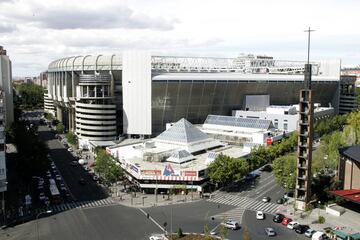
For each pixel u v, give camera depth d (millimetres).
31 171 162000
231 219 122062
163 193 150250
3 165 139250
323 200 138125
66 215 125500
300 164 131625
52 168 188500
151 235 109000
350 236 104688
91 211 129375
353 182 140250
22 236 108312
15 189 154125
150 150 180250
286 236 108062
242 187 157375
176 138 194000
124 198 143750
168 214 126688
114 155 183625
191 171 148125
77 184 161625
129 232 111375
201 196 145750
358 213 125812
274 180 166750
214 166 150750
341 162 147750
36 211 129125
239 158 176000
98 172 166000
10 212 127938
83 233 110625
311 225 115875
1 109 168125
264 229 113375
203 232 110875
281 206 134250
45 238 106875
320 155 172500
